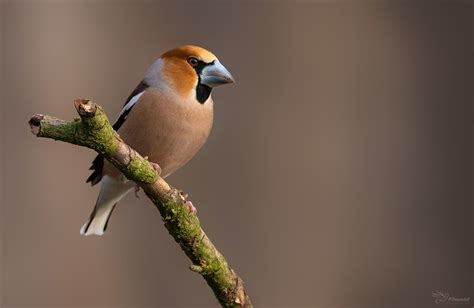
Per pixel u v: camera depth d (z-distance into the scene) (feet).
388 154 40.22
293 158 39.70
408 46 41.09
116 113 41.91
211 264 19.51
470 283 39.50
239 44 41.39
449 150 40.32
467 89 40.65
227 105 40.34
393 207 39.81
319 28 40.83
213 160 39.83
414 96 40.73
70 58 41.86
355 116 40.32
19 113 41.01
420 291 39.32
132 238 41.01
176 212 19.03
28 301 39.58
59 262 40.04
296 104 40.27
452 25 40.98
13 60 41.32
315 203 39.40
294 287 38.96
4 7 41.37
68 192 40.73
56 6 41.98
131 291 40.70
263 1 41.42
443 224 39.83
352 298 39.06
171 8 42.73
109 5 42.65
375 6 41.19
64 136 17.54
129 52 42.55
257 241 39.24
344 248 39.29
